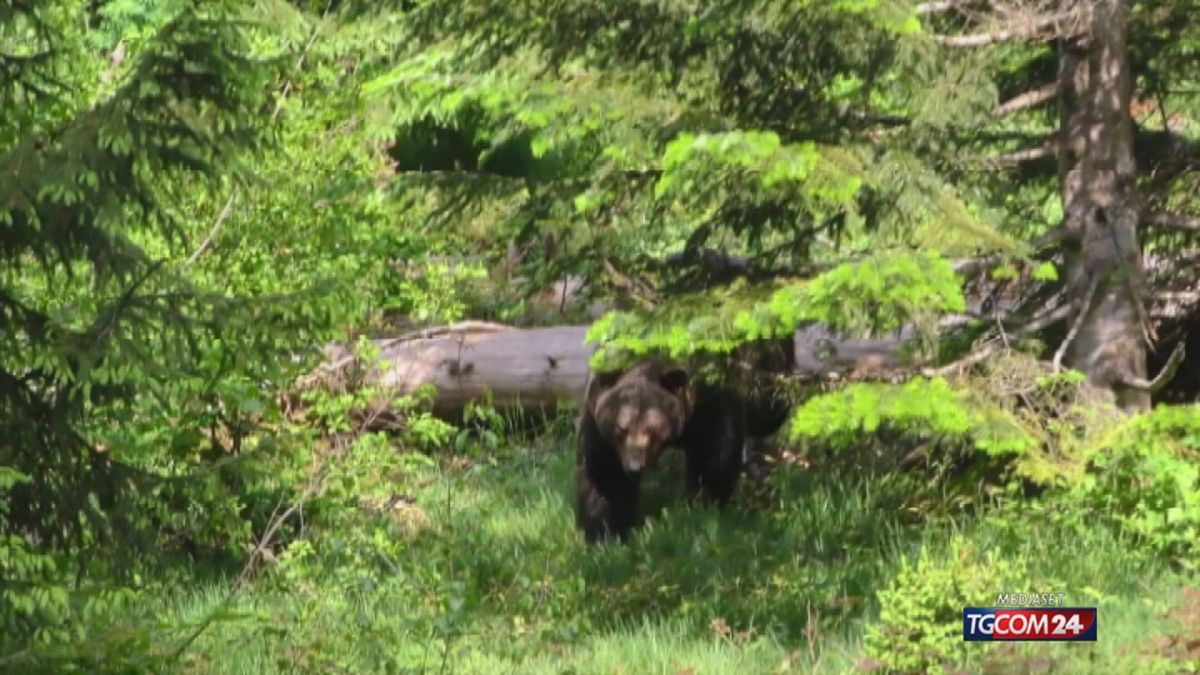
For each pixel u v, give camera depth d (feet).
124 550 34.24
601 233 43.42
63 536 34.47
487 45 42.42
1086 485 41.63
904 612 36.01
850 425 36.24
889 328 39.70
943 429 36.94
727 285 43.27
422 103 42.60
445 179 43.14
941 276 35.63
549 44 40.86
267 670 39.22
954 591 36.35
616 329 39.63
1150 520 42.14
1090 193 45.21
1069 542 43.19
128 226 34.45
